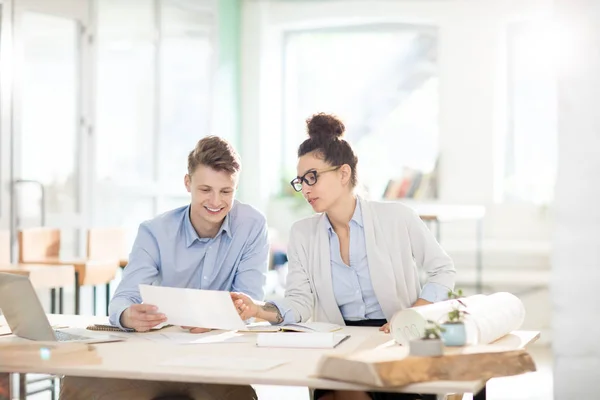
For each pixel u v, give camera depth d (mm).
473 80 8383
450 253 8250
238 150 9211
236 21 9109
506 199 8383
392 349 2215
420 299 3143
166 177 8125
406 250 3189
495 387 5613
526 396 5336
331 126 3109
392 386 1999
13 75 6352
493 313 2662
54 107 6777
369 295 3209
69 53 6922
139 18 7711
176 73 8211
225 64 8883
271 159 9320
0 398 2453
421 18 8617
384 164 8953
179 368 2227
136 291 3143
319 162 3074
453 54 8477
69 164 6938
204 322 2773
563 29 2832
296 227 3285
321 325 2996
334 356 2082
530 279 7801
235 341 2703
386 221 3191
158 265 3244
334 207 3146
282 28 9266
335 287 3207
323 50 9219
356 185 3174
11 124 6348
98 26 7191
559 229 2855
